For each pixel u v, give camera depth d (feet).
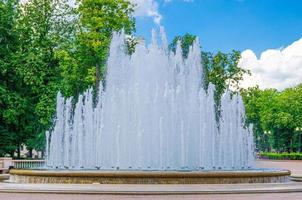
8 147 151.02
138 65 102.99
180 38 208.44
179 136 93.35
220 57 213.46
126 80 110.93
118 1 152.15
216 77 210.79
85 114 108.06
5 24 154.10
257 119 336.70
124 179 65.87
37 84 149.07
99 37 148.46
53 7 161.48
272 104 309.42
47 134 119.24
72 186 62.69
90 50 151.23
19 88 155.84
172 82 105.60
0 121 151.23
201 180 66.23
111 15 152.46
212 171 68.64
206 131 96.17
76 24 160.45
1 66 146.51
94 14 149.48
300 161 220.64
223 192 60.13
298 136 295.48
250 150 103.71
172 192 59.11
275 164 178.70
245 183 67.46
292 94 299.38
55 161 114.11
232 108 103.86
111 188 60.54
